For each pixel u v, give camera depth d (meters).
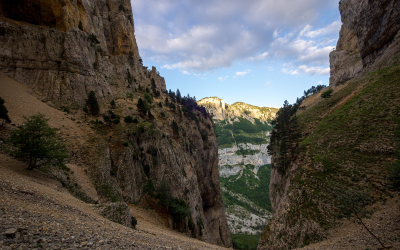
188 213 43.22
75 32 50.72
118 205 22.73
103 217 19.20
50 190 18.83
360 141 33.44
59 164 27.42
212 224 79.50
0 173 16.16
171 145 58.22
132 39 82.94
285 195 44.75
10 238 6.53
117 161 38.44
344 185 28.45
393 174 21.27
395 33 52.97
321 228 26.08
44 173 23.41
